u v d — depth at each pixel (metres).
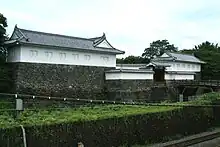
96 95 36.31
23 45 29.83
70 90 33.50
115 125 17.16
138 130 18.78
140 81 38.97
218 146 20.47
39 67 31.06
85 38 37.41
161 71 45.03
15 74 30.00
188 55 58.78
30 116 15.20
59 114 16.75
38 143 13.05
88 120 15.59
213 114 27.48
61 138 14.06
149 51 80.69
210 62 59.31
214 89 43.84
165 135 21.00
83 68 35.19
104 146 16.30
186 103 26.02
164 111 21.27
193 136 23.11
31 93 30.12
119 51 38.91
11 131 12.09
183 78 50.59
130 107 22.20
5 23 29.33
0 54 30.27
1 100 25.06
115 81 36.59
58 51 32.72
